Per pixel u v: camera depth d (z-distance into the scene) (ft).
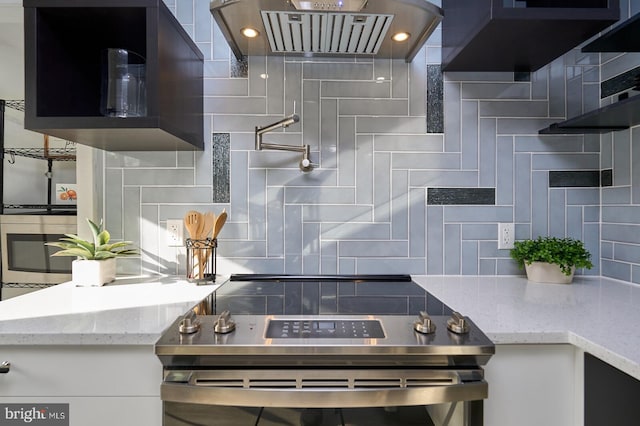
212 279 4.44
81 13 3.70
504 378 2.82
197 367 2.61
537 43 4.07
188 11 4.83
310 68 4.85
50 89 3.79
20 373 2.74
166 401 2.62
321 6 3.40
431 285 4.37
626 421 2.74
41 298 3.66
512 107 4.92
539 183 4.93
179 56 4.06
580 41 4.04
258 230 4.84
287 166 4.85
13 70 8.02
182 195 4.83
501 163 4.92
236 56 4.70
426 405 2.71
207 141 4.82
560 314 3.18
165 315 3.13
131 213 4.82
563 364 2.84
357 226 4.87
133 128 3.61
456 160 4.90
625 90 4.46
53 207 7.97
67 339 2.70
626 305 3.47
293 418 2.65
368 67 4.87
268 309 3.32
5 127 7.97
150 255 4.83
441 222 4.91
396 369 2.63
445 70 4.86
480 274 4.91
